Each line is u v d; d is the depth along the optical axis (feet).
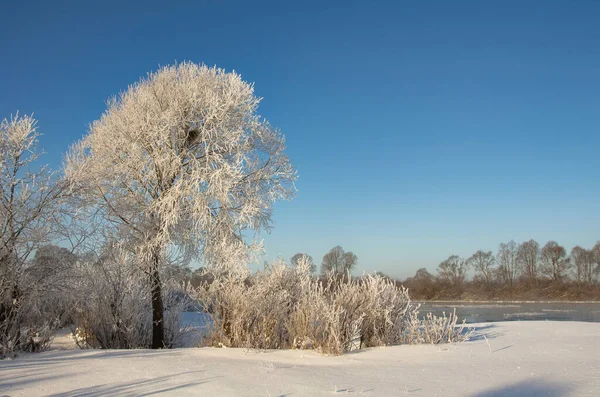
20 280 28.43
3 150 28.76
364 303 29.78
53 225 30.63
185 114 40.47
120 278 34.99
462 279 232.32
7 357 23.59
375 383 16.25
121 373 17.29
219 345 27.55
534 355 23.12
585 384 15.80
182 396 14.02
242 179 41.68
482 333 34.58
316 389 15.15
